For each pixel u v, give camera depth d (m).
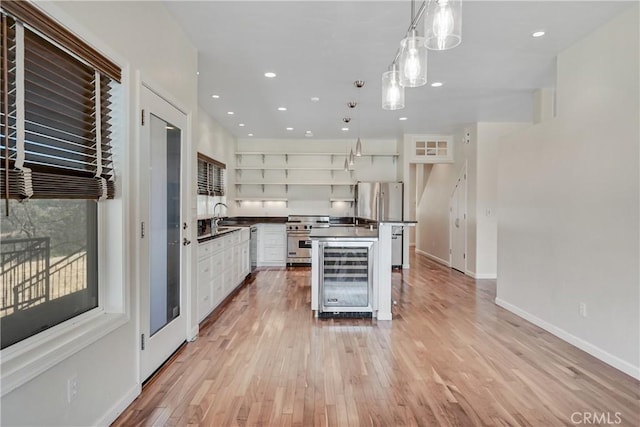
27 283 1.60
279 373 2.63
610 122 2.82
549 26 2.96
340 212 8.06
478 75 4.09
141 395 2.29
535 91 4.63
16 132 1.41
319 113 5.75
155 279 2.61
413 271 6.95
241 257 5.70
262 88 4.53
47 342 1.61
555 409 2.18
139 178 2.32
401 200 7.38
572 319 3.23
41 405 1.50
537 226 3.76
